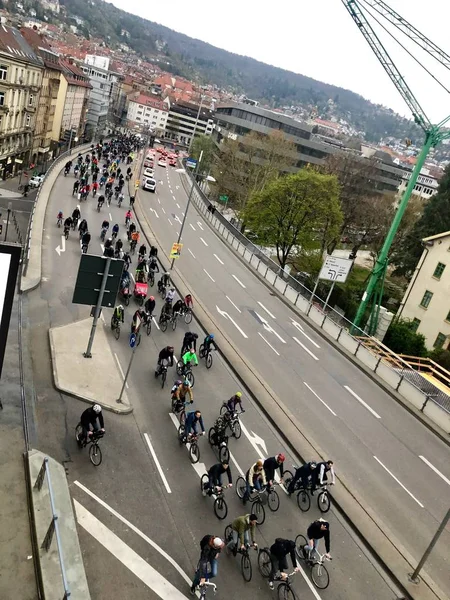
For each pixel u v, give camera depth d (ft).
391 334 124.98
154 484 44.34
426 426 74.02
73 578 32.12
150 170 262.47
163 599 33.81
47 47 260.21
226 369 73.05
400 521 50.70
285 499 48.26
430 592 41.81
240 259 148.36
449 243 131.13
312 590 38.45
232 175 245.04
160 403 57.67
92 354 62.69
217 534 40.93
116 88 531.91
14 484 37.24
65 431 46.80
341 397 75.87
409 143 146.10
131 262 108.58
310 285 161.89
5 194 180.45
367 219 211.00
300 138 350.23
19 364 54.49
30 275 81.25
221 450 50.01
